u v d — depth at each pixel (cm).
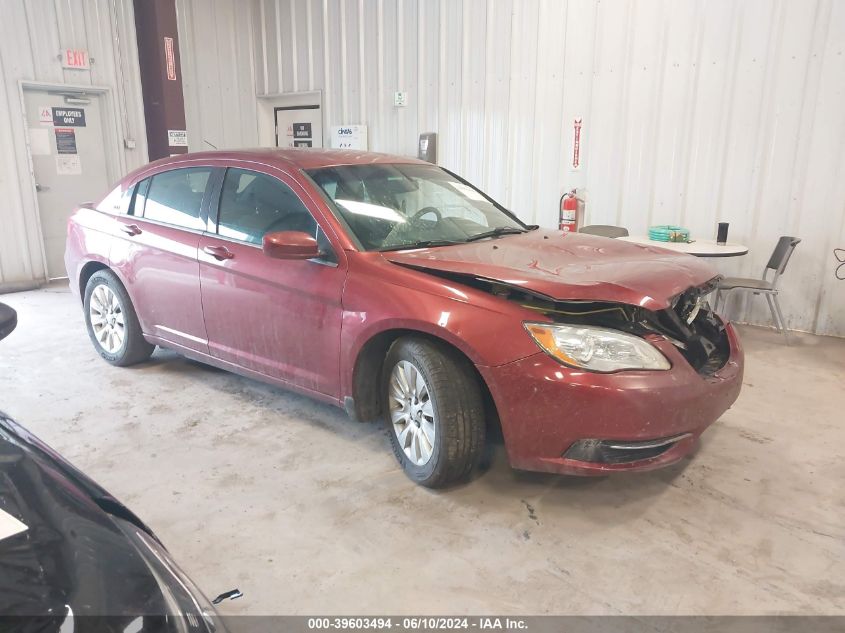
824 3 493
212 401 377
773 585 223
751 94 533
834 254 520
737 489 285
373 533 250
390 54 746
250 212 338
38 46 687
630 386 236
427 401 274
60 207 735
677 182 579
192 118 842
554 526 256
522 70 647
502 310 252
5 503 137
